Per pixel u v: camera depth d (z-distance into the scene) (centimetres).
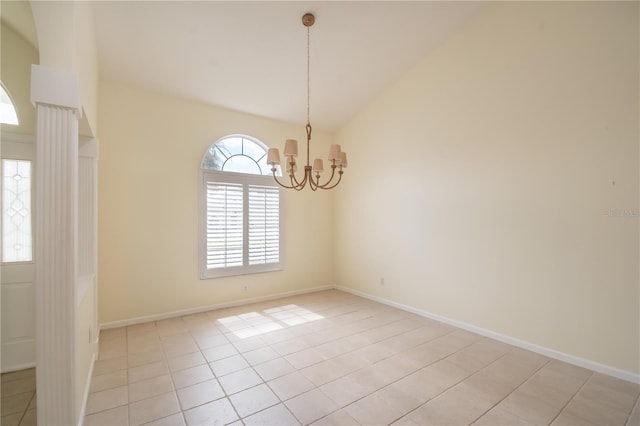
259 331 352
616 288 255
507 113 323
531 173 305
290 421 199
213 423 197
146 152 384
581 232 273
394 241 450
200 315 406
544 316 296
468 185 358
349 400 221
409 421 200
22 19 243
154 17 295
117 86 368
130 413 206
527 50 307
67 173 174
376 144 479
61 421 173
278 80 405
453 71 373
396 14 331
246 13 304
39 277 168
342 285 548
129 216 373
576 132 276
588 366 267
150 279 385
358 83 438
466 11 341
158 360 280
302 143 525
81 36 205
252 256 466
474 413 208
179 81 380
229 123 449
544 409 212
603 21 260
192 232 414
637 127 244
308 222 534
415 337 336
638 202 244
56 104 169
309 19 318
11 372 264
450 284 376
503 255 326
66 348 173
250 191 465
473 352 300
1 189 264
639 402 220
